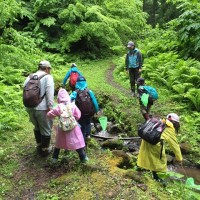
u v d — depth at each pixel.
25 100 5.64
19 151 6.47
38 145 6.33
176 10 26.09
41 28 17.83
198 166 6.98
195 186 5.41
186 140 7.93
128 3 21.09
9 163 5.99
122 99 10.57
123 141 7.90
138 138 8.04
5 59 11.79
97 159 6.12
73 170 5.58
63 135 5.56
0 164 5.94
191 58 13.49
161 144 5.37
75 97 6.15
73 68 8.57
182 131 8.34
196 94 9.79
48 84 5.73
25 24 18.06
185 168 6.90
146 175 5.77
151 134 5.16
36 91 5.65
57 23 18.25
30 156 6.25
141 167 5.62
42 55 15.12
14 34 13.15
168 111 9.61
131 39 21.84
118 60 16.89
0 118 7.82
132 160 6.45
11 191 5.15
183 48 14.40
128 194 4.82
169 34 16.48
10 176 5.55
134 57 10.58
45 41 17.62
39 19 17.86
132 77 10.80
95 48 18.50
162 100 10.45
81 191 4.91
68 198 4.80
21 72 11.57
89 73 14.53
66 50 17.98
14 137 7.03
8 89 9.59
